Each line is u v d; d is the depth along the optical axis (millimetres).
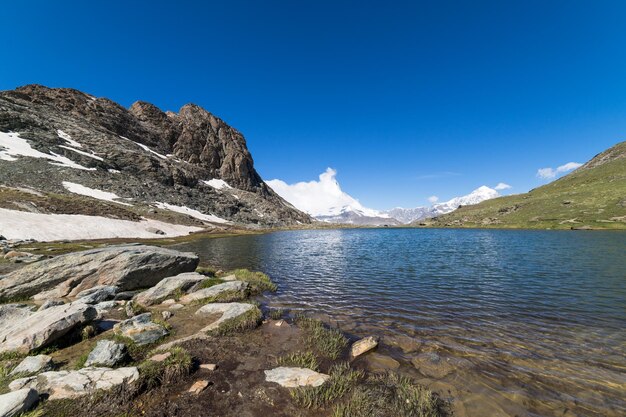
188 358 10320
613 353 12406
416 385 9875
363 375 10555
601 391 9633
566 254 45250
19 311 14078
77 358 10367
